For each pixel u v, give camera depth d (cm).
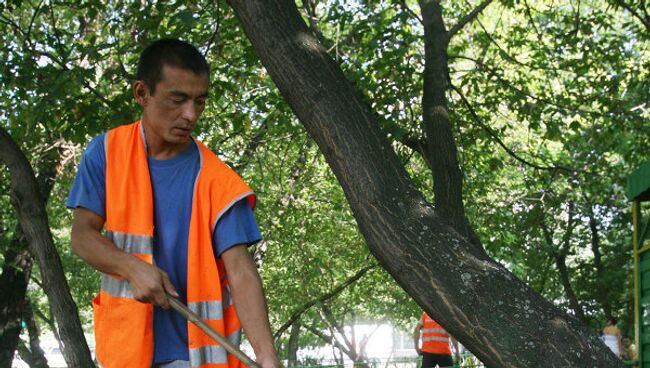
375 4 1109
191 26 664
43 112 892
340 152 518
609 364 465
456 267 488
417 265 492
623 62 1313
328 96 523
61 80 878
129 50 940
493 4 1555
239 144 1266
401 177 516
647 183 923
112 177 286
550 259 2542
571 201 1630
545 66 1259
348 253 1903
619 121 1214
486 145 1215
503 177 1627
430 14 816
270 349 277
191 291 281
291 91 532
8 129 1063
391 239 500
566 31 1310
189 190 289
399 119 1009
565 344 468
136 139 290
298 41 534
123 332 280
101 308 283
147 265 270
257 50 542
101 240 279
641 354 965
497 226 1403
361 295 2431
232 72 1054
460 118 1173
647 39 1321
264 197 1549
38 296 2520
